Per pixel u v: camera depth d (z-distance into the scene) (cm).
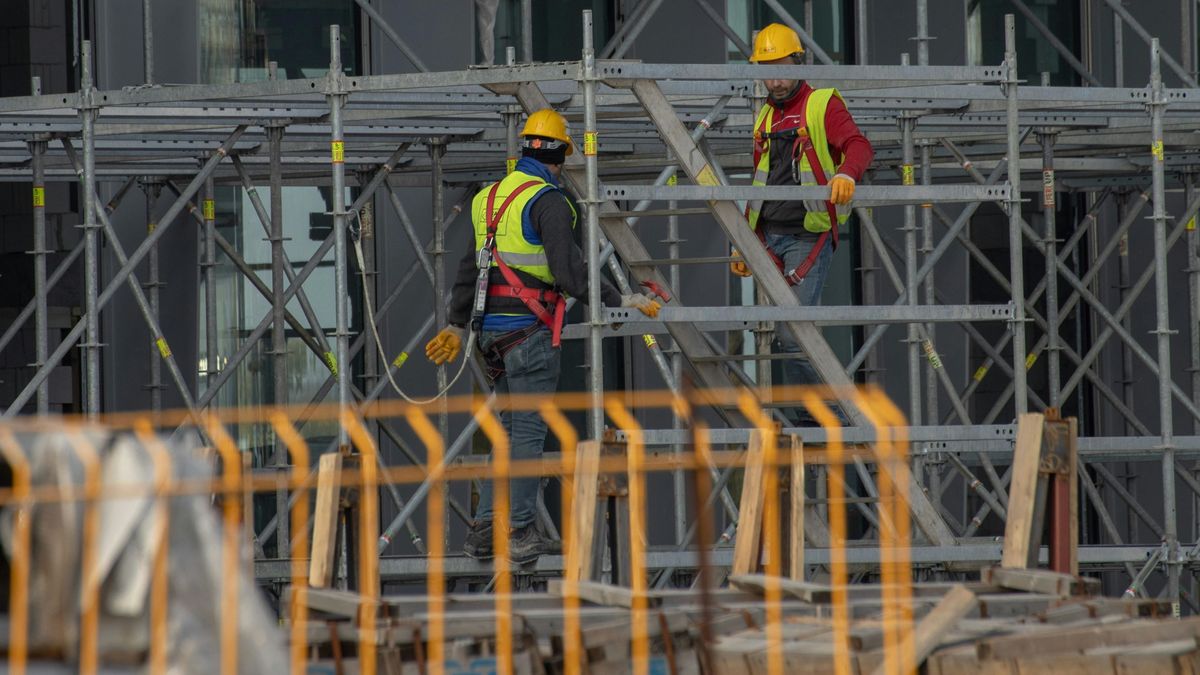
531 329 3522
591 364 3288
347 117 4047
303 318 4859
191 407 4084
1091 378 5147
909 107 4122
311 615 2294
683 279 5028
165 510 1391
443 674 2064
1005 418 5472
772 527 2688
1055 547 2512
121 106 3616
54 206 4728
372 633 2070
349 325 4884
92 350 3653
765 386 3859
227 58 4744
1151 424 5553
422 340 4828
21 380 4741
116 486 1395
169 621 1388
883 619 2114
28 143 4150
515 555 3597
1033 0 5538
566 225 3428
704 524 1914
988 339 5469
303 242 4878
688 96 3878
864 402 3369
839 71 3384
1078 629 1973
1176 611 3847
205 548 1409
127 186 4581
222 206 4812
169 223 3925
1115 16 5125
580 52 5106
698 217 5022
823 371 3456
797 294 3672
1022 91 3600
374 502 2648
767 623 2208
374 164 4694
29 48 4606
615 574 2802
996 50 5522
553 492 5034
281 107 3859
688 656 2080
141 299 4025
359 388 4872
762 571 2675
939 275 5344
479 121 4212
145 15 4222
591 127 3281
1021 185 5328
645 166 4800
